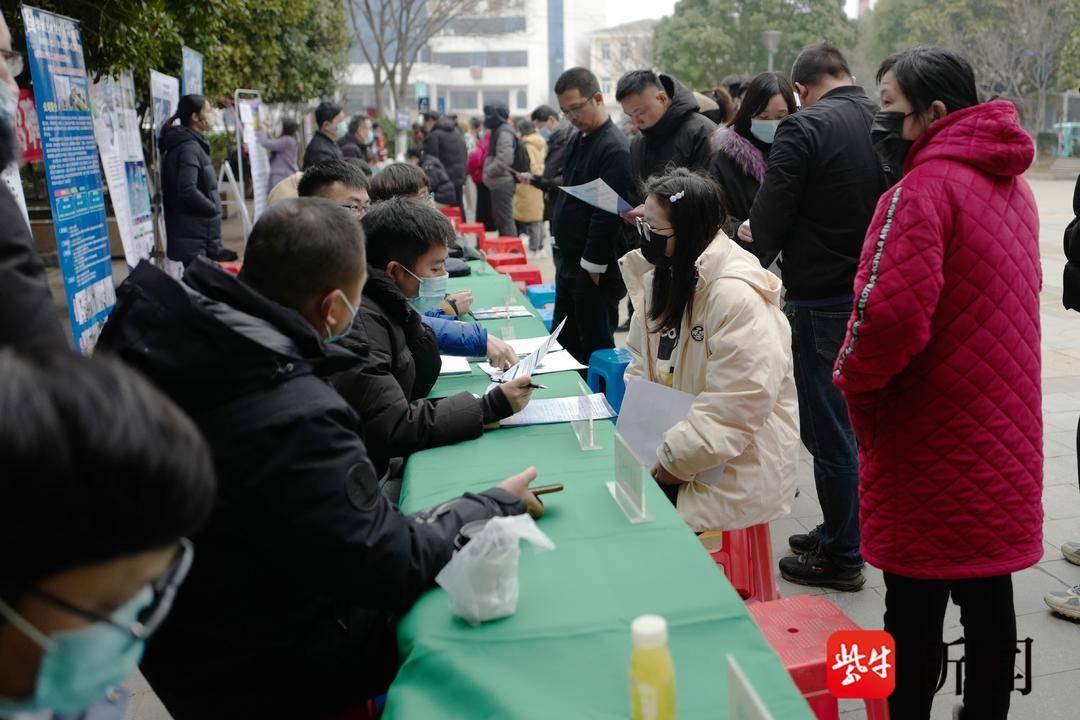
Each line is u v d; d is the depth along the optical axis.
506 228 11.16
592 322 4.79
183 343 1.41
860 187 3.05
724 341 2.44
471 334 3.23
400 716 1.35
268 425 1.43
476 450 2.30
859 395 2.05
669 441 2.47
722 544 2.64
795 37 33.16
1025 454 1.97
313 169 3.46
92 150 4.51
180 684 1.61
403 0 25.52
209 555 1.49
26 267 1.63
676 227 2.51
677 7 36.12
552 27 71.19
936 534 1.99
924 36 29.52
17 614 0.74
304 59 16.75
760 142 4.02
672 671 1.15
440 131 11.86
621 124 11.48
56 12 5.47
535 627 1.49
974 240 1.89
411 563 1.58
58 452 0.69
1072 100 29.30
